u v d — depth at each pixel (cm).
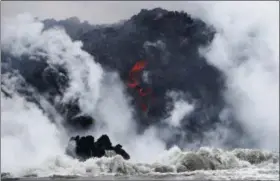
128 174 8225
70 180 7238
